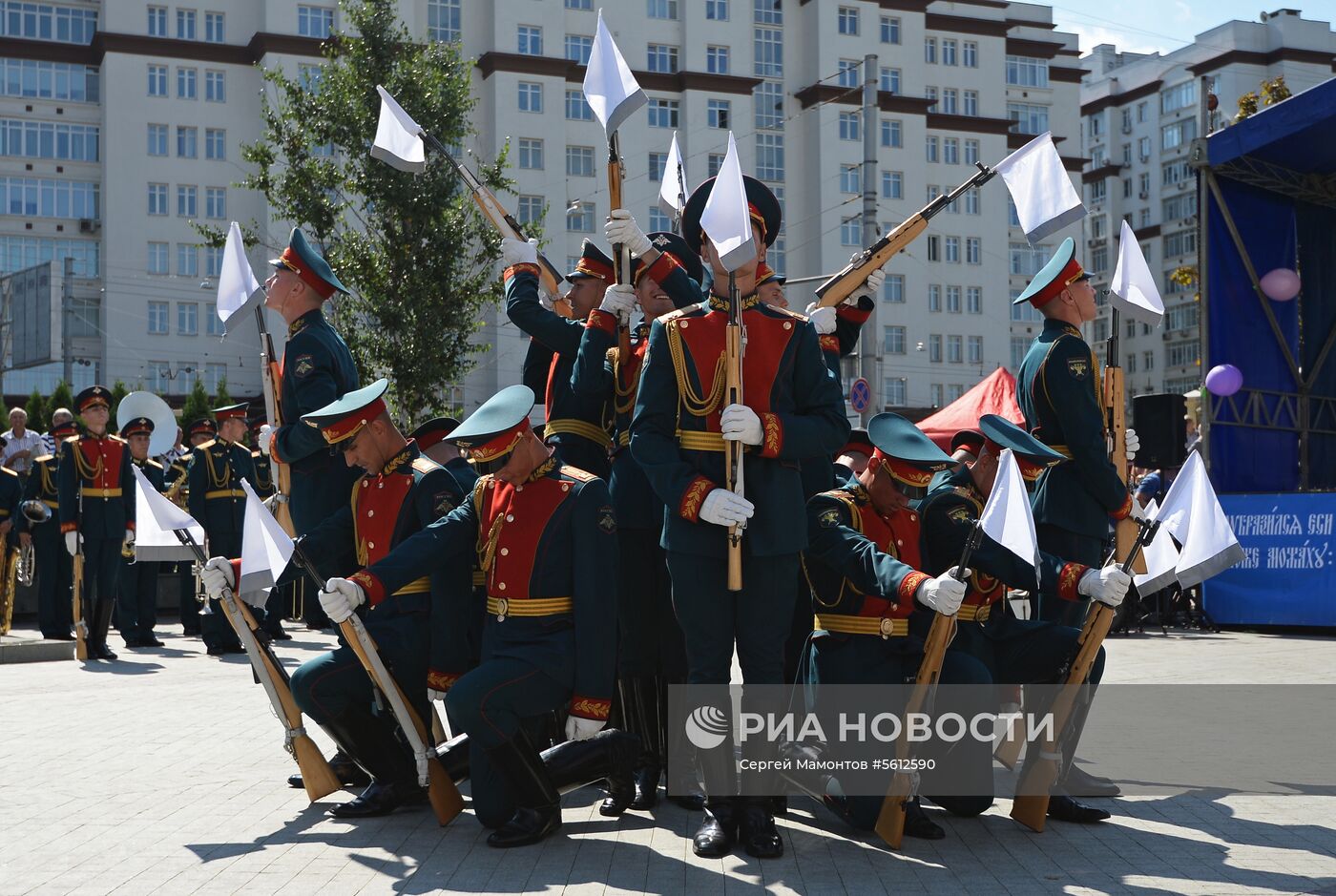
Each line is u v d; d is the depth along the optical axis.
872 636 5.68
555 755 5.60
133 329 49.06
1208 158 14.89
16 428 18.02
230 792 6.45
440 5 49.88
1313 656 11.92
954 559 5.93
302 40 49.19
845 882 4.89
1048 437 6.49
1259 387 15.88
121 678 11.09
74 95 51.16
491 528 5.61
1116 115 78.94
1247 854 5.27
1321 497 14.30
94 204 51.34
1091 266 79.50
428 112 24.86
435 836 5.61
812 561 5.78
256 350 50.16
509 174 49.38
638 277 6.36
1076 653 5.66
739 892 4.76
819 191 54.50
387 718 5.96
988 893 4.73
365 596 5.43
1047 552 6.18
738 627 5.46
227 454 14.34
